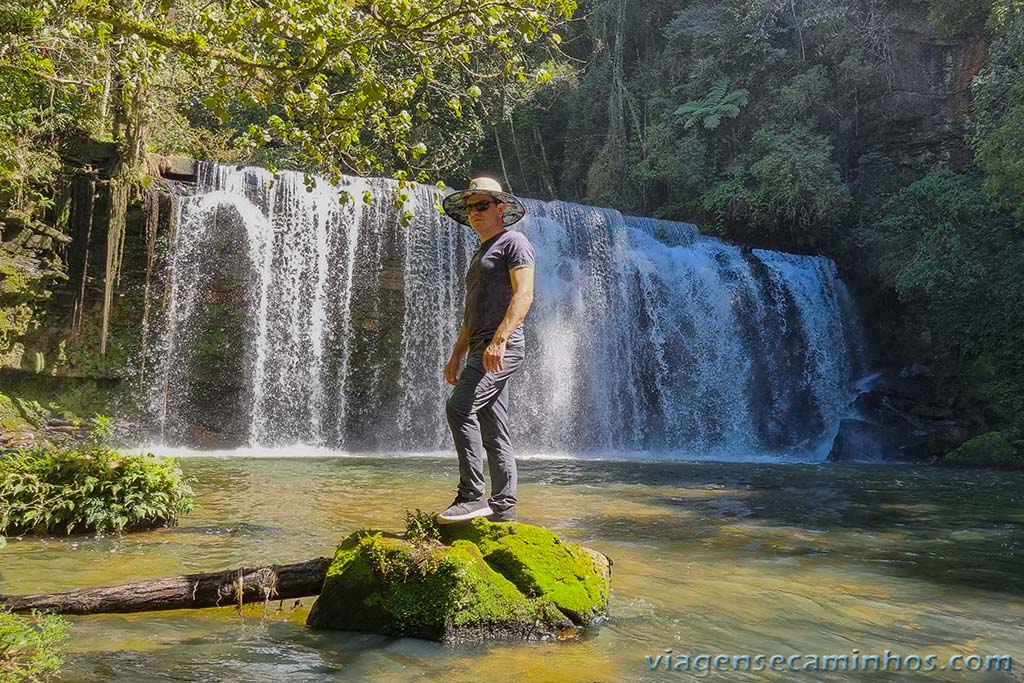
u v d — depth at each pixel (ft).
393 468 44.34
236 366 58.85
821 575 19.29
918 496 37.42
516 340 15.03
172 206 55.31
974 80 66.74
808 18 86.53
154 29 20.61
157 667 11.40
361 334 63.16
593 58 100.99
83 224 50.98
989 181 59.47
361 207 63.00
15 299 47.42
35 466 22.65
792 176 79.25
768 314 73.10
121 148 51.65
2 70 24.52
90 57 30.48
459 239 66.69
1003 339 66.54
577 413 67.21
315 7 18.48
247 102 20.33
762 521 27.91
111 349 53.47
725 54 91.09
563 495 33.68
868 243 76.02
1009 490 40.68
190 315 57.00
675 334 71.51
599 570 14.64
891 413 70.23
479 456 14.71
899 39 84.43
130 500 22.48
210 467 43.24
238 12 20.04
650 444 69.82
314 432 61.46
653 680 11.51
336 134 20.76
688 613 15.28
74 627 13.07
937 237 69.15
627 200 94.27
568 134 101.35
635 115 96.53
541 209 67.87
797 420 72.69
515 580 13.84
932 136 81.61
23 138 44.34
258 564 18.31
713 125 86.79
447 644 12.87
